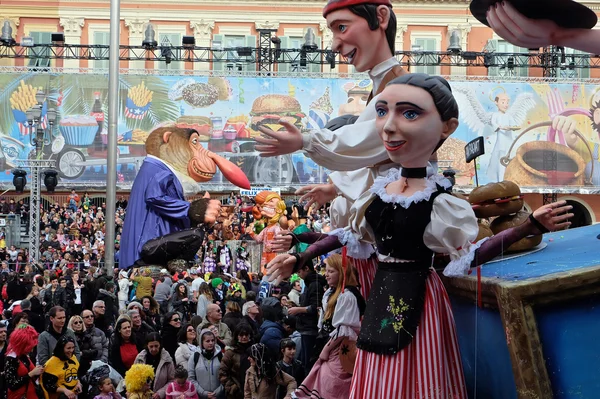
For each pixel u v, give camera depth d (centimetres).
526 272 364
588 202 4134
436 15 4656
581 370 335
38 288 1492
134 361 977
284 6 4741
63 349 864
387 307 414
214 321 1029
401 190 422
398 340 405
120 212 3591
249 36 4747
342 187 512
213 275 1709
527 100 3962
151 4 4697
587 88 3969
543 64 4169
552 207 381
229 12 4738
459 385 409
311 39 4003
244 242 2380
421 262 416
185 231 1647
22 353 824
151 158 1684
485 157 3947
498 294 345
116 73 2069
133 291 1617
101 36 4697
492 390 387
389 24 512
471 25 4656
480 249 392
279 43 4078
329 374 607
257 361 809
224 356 872
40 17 4666
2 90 3962
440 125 415
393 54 522
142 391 851
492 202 458
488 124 3956
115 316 1353
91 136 3975
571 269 347
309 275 889
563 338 337
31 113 2769
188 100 4003
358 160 455
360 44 509
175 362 948
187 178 1689
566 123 3969
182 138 1691
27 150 3956
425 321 407
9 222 3338
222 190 3938
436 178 420
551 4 331
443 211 405
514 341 336
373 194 430
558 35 347
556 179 3953
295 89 4016
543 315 338
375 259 491
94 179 3969
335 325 588
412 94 410
